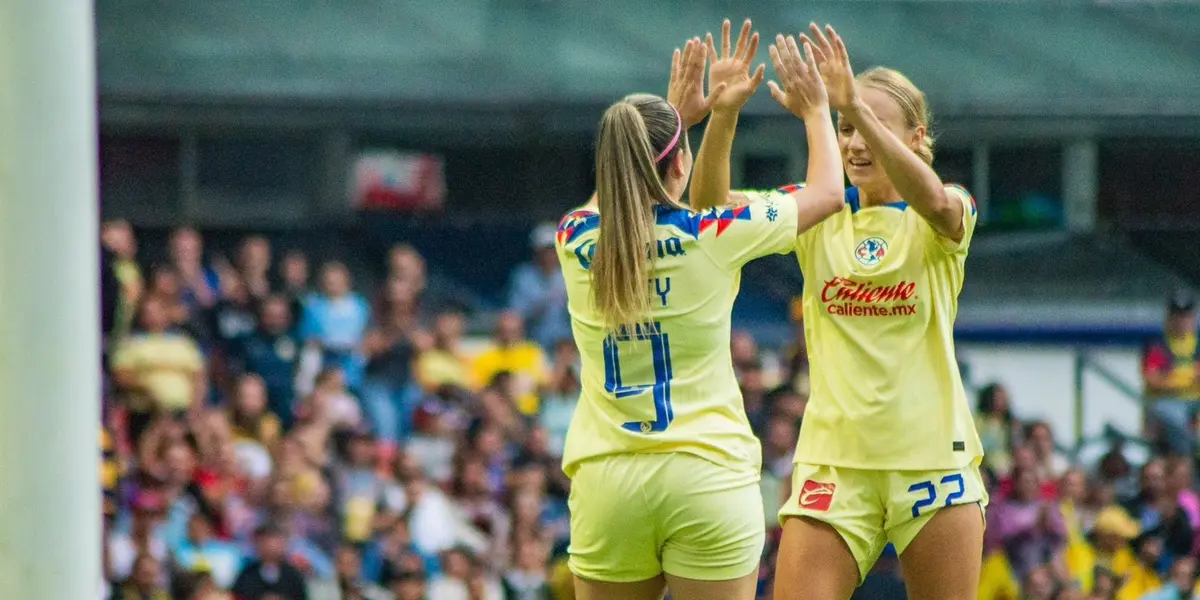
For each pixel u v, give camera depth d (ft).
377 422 143.74
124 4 200.13
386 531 127.13
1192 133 214.69
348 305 152.15
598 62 211.41
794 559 58.34
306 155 204.64
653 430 52.95
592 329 53.83
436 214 209.97
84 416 56.49
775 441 127.85
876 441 57.52
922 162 55.42
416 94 199.93
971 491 57.88
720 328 53.47
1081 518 140.97
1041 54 221.25
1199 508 142.61
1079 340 194.49
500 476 136.67
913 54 217.97
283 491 124.36
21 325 55.42
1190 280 214.28
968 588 57.98
